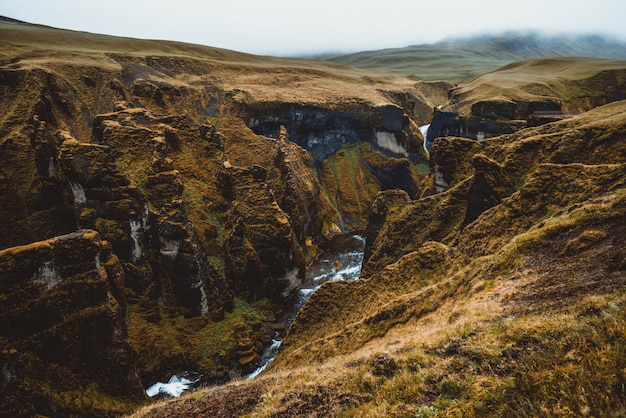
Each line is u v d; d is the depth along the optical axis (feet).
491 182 171.94
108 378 131.13
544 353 34.22
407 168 490.90
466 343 47.88
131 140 232.32
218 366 194.08
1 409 95.86
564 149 171.73
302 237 333.42
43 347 118.42
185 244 205.05
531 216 122.83
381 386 45.32
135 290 197.16
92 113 381.19
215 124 436.76
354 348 106.22
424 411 34.76
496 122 451.94
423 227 214.07
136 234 198.08
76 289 128.77
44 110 310.04
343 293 165.17
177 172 225.15
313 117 481.87
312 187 372.38
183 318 207.31
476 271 98.22
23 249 117.50
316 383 53.11
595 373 26.63
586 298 45.96
